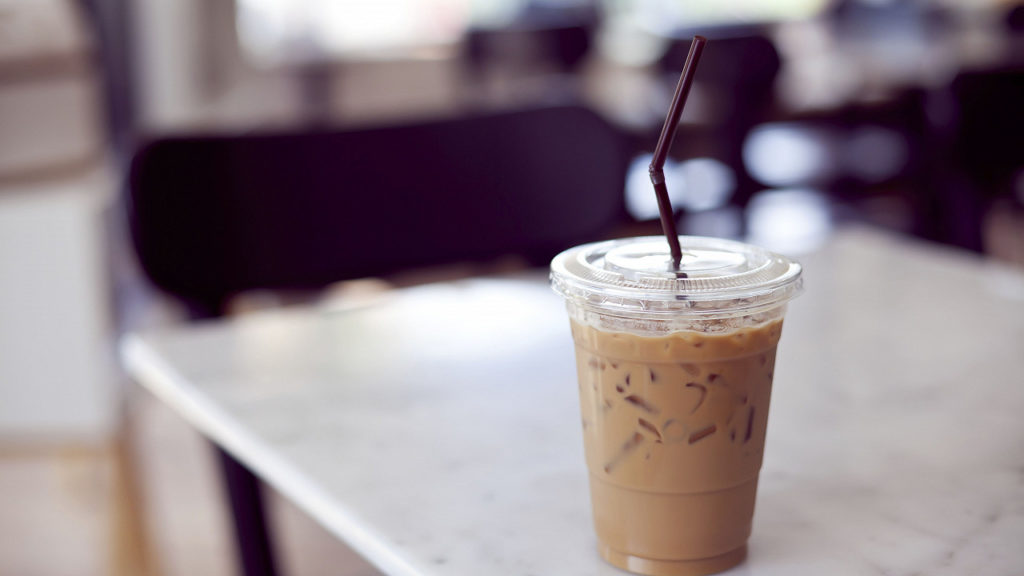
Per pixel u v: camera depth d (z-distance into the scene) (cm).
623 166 175
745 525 83
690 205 409
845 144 463
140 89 442
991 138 254
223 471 117
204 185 156
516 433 100
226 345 118
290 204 160
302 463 96
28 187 297
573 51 436
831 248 147
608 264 82
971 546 85
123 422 306
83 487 266
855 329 117
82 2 403
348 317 125
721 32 378
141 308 348
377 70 556
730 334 80
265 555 119
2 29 288
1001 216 392
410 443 99
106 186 317
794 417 101
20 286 292
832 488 91
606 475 83
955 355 110
